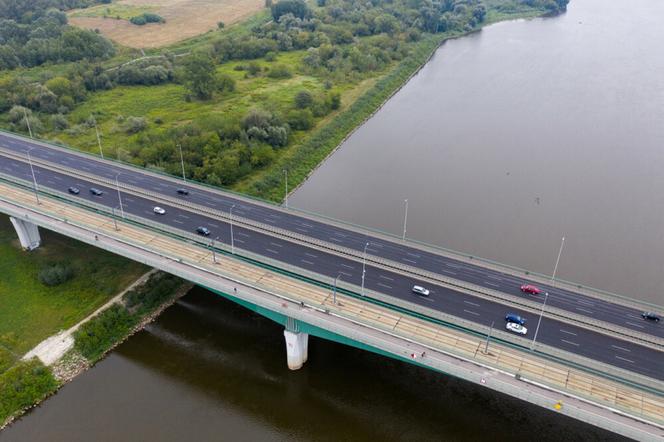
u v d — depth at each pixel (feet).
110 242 375.66
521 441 292.40
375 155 619.26
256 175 570.87
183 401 322.14
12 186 456.45
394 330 291.38
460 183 545.03
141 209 425.28
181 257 354.74
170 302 402.93
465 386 327.26
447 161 595.06
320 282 334.85
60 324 374.63
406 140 654.94
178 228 396.78
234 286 329.72
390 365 342.64
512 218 481.87
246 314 392.68
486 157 599.98
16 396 319.88
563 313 314.35
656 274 412.36
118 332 370.94
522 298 328.29
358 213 497.05
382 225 475.31
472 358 273.54
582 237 454.40
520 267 416.05
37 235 451.12
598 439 292.40
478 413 309.42
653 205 500.33
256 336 371.15
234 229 400.06
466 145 633.20
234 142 601.21
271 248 375.45
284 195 535.19
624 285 400.26
